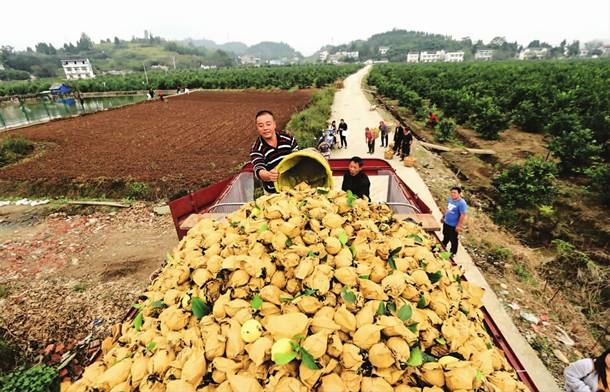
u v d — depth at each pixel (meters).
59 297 6.48
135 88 58.38
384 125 15.46
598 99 17.89
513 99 22.88
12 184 12.23
